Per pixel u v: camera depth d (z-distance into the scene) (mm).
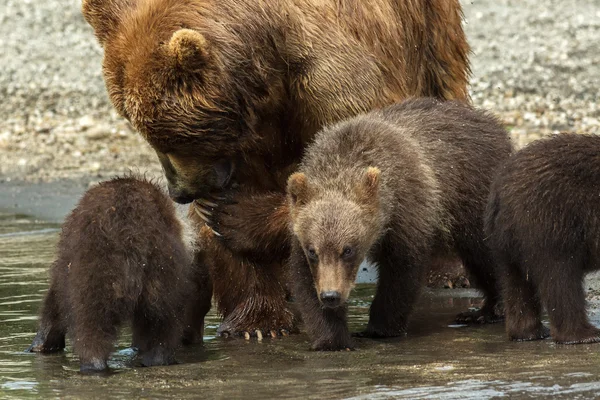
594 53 33062
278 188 13859
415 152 12227
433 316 13477
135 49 12492
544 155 11445
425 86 15516
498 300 13031
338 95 13219
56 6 43938
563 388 9555
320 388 9938
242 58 12750
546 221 11172
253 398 9672
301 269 11781
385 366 10742
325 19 13172
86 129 30328
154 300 10859
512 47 34562
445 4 15477
